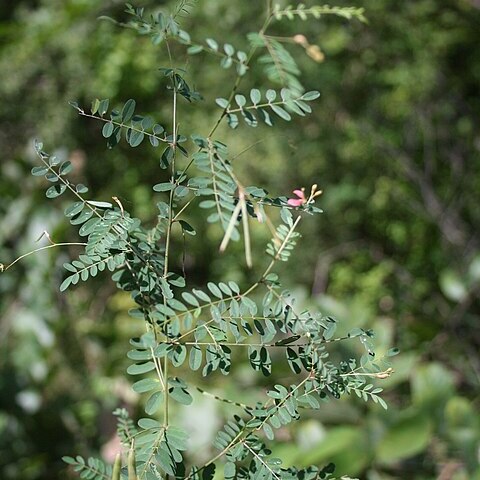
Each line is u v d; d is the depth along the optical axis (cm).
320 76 768
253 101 115
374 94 795
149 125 109
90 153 736
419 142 797
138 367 108
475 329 568
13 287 426
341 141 770
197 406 309
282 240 112
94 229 108
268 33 766
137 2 730
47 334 415
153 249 112
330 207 770
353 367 109
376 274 745
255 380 348
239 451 107
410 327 509
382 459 287
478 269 480
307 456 279
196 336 107
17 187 442
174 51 764
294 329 109
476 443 312
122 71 748
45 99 720
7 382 364
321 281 750
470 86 805
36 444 358
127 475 107
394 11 790
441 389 328
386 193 772
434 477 310
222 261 739
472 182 762
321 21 770
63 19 737
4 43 734
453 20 801
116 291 604
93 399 394
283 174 748
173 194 108
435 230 765
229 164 108
